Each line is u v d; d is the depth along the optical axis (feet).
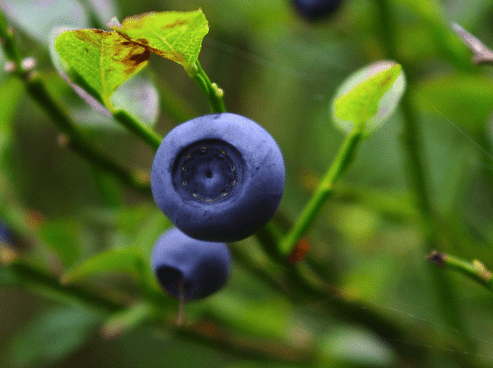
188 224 0.31
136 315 0.40
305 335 0.48
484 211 0.58
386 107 0.34
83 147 0.37
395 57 0.45
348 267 0.60
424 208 0.44
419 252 0.62
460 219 0.51
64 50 0.31
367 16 0.59
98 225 0.48
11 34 0.35
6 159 0.44
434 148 0.55
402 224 0.55
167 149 0.31
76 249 0.43
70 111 0.39
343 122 0.35
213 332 0.43
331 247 0.61
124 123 0.32
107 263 0.38
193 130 0.30
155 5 0.65
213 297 0.45
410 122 0.42
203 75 0.30
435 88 0.40
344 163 0.34
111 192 0.43
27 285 0.41
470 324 0.53
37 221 0.45
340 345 0.46
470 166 0.53
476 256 0.47
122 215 0.42
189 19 0.29
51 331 0.50
